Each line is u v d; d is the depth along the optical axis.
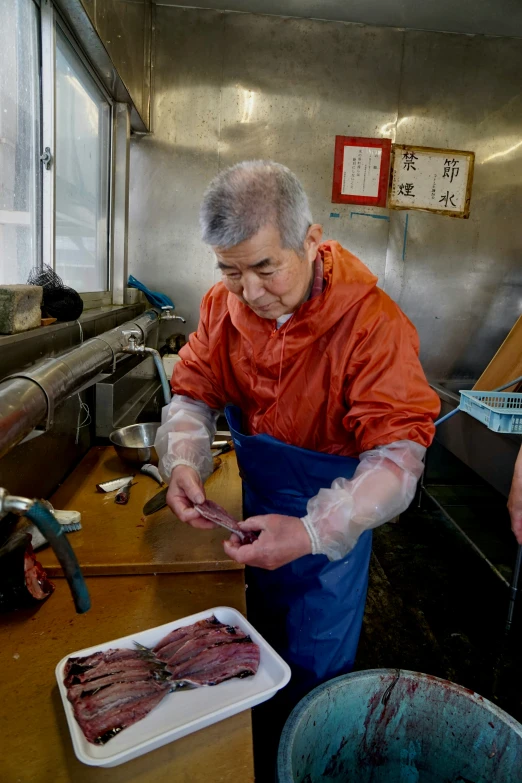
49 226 1.97
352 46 3.19
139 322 2.43
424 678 1.21
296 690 1.45
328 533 1.02
